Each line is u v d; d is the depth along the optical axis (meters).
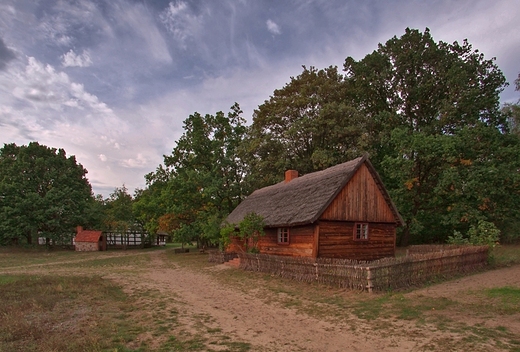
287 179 31.28
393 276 13.95
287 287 15.98
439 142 31.02
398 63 38.94
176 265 30.34
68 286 16.45
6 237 54.56
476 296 11.96
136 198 69.06
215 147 42.97
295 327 9.69
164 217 45.34
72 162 66.44
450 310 10.36
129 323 10.16
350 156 36.06
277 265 19.28
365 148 36.66
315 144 40.31
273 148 40.75
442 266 16.14
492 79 37.16
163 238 85.06
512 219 33.03
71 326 9.77
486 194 29.86
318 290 14.71
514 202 31.23
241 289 16.38
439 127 36.09
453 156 30.97
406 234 36.62
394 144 35.62
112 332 9.14
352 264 14.98
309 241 20.39
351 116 38.06
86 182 69.88
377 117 38.50
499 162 31.11
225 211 42.19
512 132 37.56
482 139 31.80
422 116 39.81
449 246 23.34
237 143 45.16
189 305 12.90
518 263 20.25
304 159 41.56
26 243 60.25
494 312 9.88
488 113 36.78
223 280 19.61
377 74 40.09
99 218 65.06
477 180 29.36
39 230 58.69
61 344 7.91
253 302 13.31
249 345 8.16
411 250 26.53
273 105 44.59
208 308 12.37
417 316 9.96
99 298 13.90
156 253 50.50
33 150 61.59
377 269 13.47
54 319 10.51
